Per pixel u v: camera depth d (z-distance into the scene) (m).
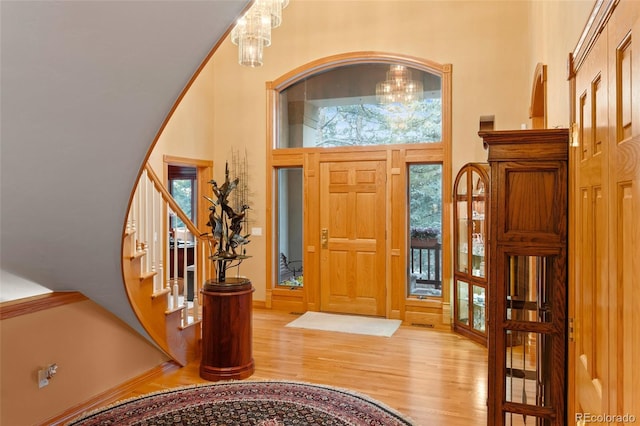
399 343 4.87
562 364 2.10
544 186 2.10
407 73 5.85
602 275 1.45
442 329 5.41
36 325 3.01
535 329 2.13
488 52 5.41
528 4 5.20
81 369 3.32
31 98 1.96
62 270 3.08
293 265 6.41
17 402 2.88
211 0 1.67
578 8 2.17
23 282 3.17
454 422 3.09
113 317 3.60
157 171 5.61
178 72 1.92
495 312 2.18
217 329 3.86
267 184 6.41
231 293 3.86
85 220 2.69
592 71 1.63
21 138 2.12
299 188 6.39
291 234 6.43
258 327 5.47
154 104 2.06
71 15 1.68
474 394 3.55
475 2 5.46
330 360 4.33
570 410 2.03
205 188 6.58
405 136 5.85
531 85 4.84
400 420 3.11
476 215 4.96
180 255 8.42
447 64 5.54
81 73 1.88
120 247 2.96
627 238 1.16
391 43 5.82
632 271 1.11
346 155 6.03
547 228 2.10
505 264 2.16
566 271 2.08
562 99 2.73
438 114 5.70
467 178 5.08
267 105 6.41
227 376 3.84
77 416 3.19
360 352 4.57
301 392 3.57
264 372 4.02
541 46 3.92
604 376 1.41
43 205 2.54
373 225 5.92
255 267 6.48
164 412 3.22
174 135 5.89
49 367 3.06
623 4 1.21
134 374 3.78
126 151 2.28
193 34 1.79
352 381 3.81
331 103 6.23
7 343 2.83
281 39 6.34
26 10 1.66
